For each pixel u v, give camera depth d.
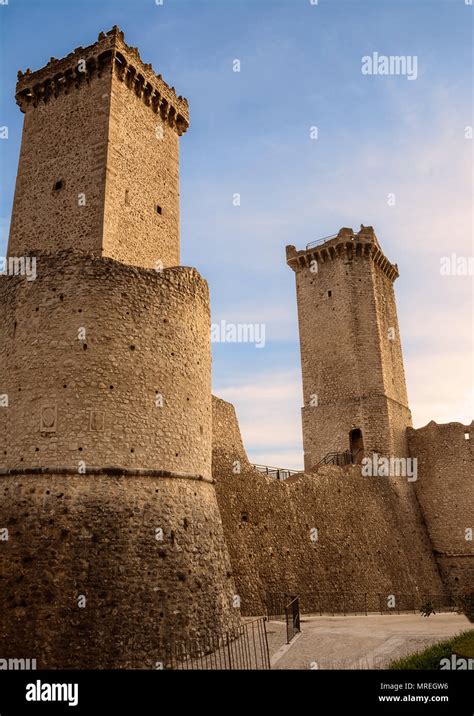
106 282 17.72
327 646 16.78
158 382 17.77
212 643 16.11
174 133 30.59
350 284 44.59
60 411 16.31
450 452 40.66
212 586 16.98
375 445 40.06
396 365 45.31
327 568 29.62
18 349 17.39
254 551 26.00
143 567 15.43
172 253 28.33
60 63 27.59
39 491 15.56
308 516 30.44
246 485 27.50
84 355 16.84
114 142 25.78
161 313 18.56
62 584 14.54
